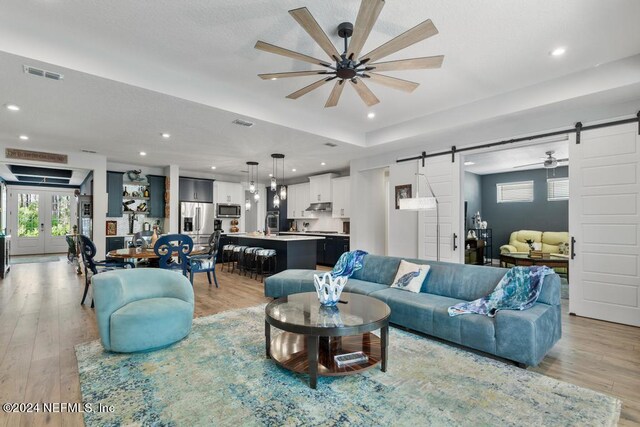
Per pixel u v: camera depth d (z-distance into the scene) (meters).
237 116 3.96
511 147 4.39
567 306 4.16
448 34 2.74
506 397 1.99
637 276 3.39
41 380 2.18
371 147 5.64
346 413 1.82
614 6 2.38
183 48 2.94
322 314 2.40
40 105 3.56
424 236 5.38
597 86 3.30
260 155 6.32
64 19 2.51
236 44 2.87
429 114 4.74
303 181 9.66
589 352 2.71
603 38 2.81
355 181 6.73
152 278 3.12
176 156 6.41
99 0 2.28
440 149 5.18
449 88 3.86
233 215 8.84
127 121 4.14
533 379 2.22
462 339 2.66
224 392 2.04
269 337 2.50
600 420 1.76
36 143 5.25
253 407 1.88
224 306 4.03
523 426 1.71
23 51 2.53
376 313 2.42
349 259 4.00
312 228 8.98
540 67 3.34
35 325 3.27
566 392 2.05
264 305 4.08
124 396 1.98
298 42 2.84
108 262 4.42
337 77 2.60
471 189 8.14
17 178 9.45
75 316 3.57
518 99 3.87
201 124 4.27
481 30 2.68
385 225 7.08
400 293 3.37
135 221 7.44
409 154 5.68
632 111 3.45
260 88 3.85
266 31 2.68
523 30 2.69
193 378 2.21
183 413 1.81
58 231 10.73
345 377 2.24
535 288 2.69
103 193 6.29
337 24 2.57
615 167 3.54
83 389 2.05
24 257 9.29
